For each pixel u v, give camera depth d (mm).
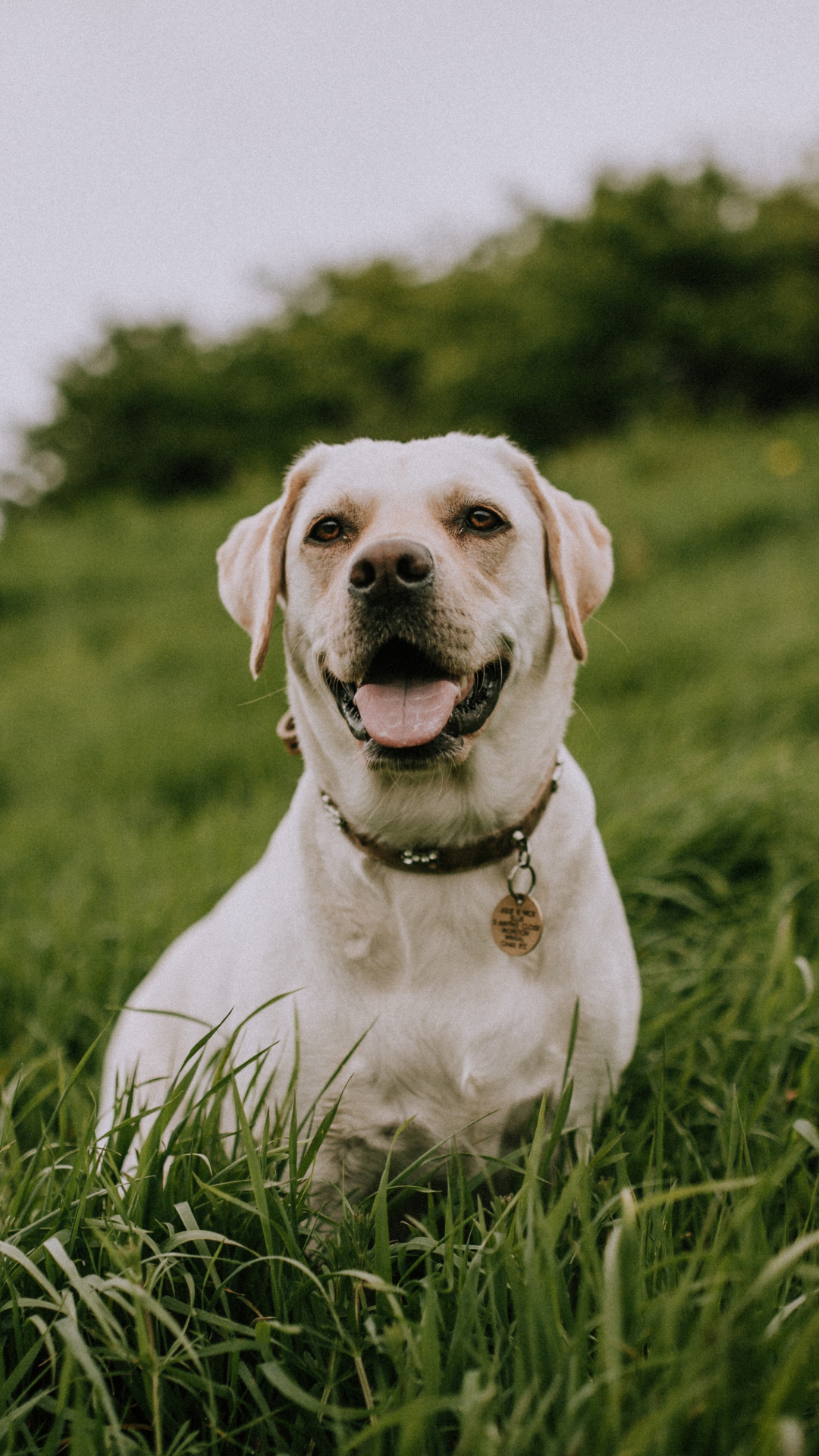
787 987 2287
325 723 2023
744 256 19516
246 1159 1680
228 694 7062
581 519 2254
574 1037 1769
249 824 4320
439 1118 1896
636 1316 1315
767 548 8641
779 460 11242
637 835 3244
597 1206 1732
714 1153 1954
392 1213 1926
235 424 28125
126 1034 2670
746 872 3223
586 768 4031
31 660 9453
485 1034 1858
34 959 3250
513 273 23797
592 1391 1198
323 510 2043
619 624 6805
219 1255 1605
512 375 20844
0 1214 1679
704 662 5852
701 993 2396
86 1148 1709
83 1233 1587
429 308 25516
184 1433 1418
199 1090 2176
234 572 2354
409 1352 1359
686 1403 1162
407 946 1890
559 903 1943
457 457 2084
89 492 29500
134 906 3555
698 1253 1390
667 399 19500
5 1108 1946
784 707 4848
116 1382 1493
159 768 5648
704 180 20344
